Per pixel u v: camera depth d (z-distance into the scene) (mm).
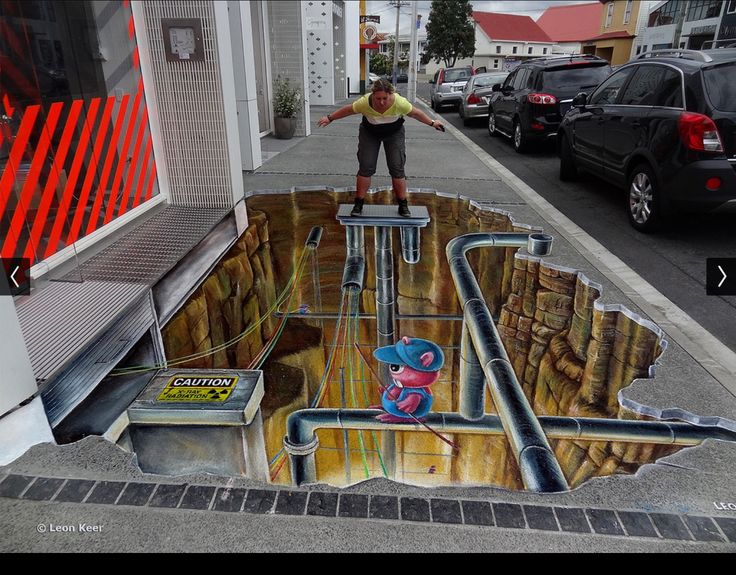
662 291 4125
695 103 4707
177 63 4617
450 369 4859
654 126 5113
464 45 50062
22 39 3652
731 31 25328
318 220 5605
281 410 4605
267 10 9609
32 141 3701
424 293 5227
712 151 4559
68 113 3977
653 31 33031
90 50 4195
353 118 13539
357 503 2102
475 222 5855
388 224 5184
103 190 4348
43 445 2393
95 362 2826
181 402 3014
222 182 4977
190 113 4781
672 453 2531
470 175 7352
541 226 5387
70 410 2627
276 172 6910
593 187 7199
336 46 18969
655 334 3479
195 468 2973
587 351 3805
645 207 5320
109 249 4004
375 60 54875
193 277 4090
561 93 9008
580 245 4930
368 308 5340
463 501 2119
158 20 4496
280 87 9891
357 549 1907
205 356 4188
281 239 5645
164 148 4910
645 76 5629
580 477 2826
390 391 4977
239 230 5238
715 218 5844
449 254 4949
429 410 4621
